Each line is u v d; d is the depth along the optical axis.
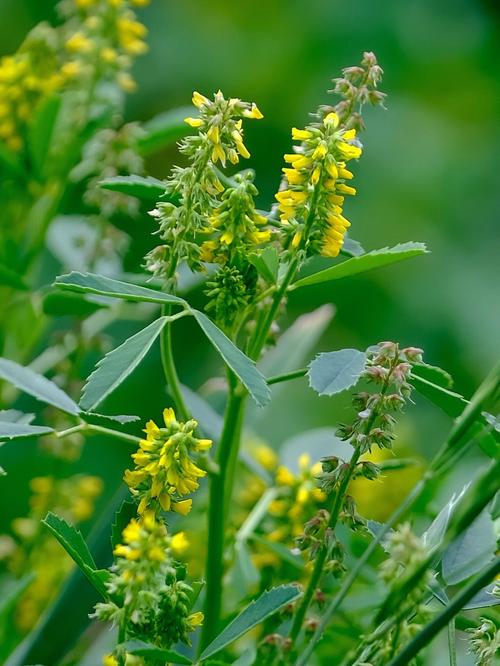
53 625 0.55
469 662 0.57
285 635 0.52
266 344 0.52
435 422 0.99
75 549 0.48
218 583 0.52
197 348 0.98
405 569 0.45
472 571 0.47
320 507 0.58
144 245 0.87
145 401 0.91
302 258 0.48
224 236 0.48
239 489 0.63
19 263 0.63
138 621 0.45
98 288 0.48
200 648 0.52
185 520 0.61
